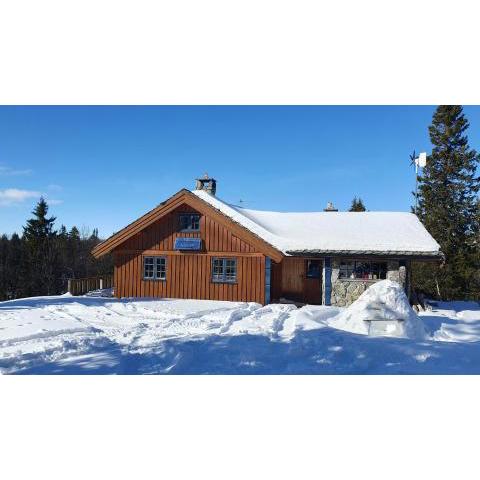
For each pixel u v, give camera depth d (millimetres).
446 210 33156
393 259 16000
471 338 10438
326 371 6953
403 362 7359
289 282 19141
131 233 17016
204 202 16500
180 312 13344
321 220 20547
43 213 45406
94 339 9008
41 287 43781
